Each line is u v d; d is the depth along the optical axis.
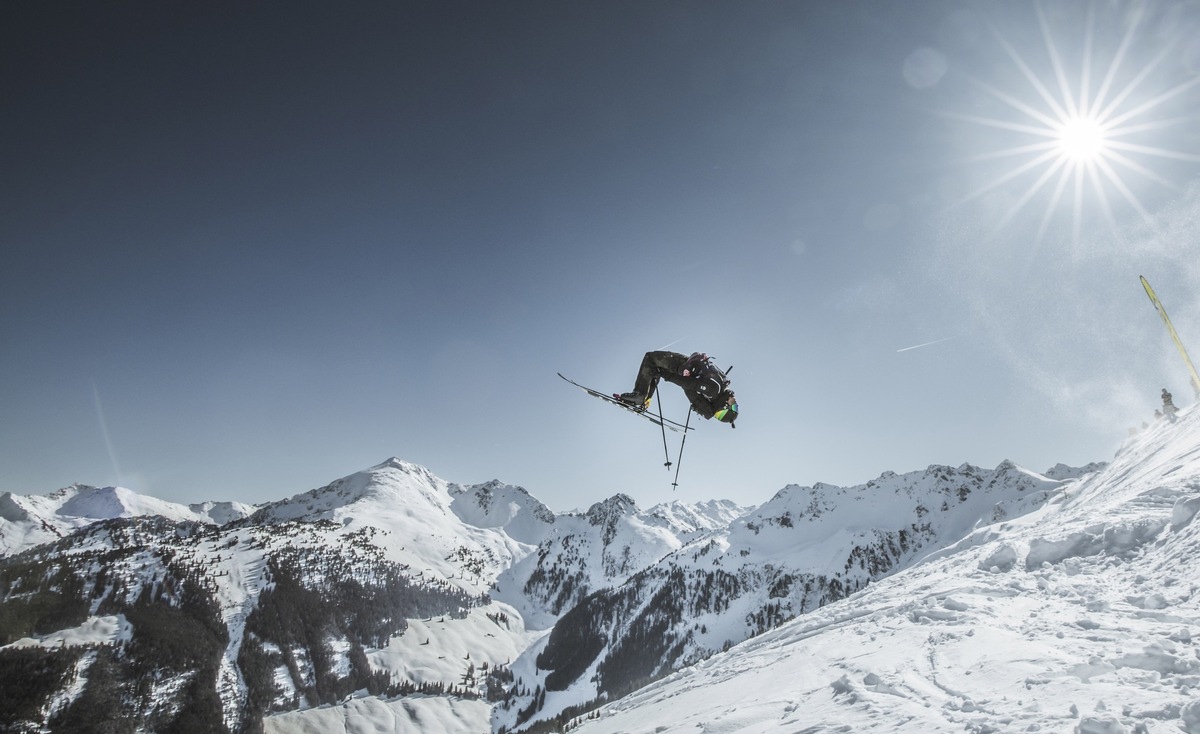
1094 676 7.68
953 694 8.75
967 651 10.80
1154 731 5.68
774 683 15.07
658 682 33.50
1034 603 13.45
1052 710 6.82
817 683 12.80
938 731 7.23
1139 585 12.10
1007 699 7.73
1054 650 9.34
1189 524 13.39
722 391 8.43
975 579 18.03
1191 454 24.81
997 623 12.41
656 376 9.17
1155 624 9.42
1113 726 5.80
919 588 22.11
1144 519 15.43
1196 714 5.78
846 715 9.27
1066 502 63.03
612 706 32.00
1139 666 7.53
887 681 10.38
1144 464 37.44
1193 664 7.07
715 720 12.40
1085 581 14.08
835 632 20.27
